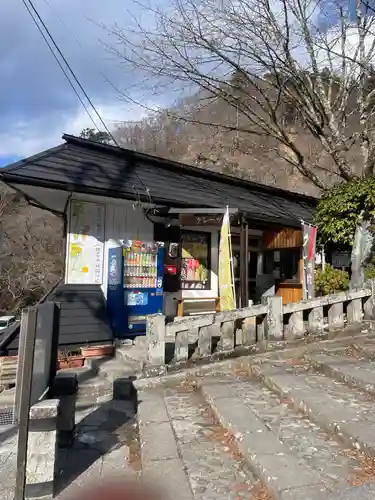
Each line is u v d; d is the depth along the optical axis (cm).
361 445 313
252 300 1183
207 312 1007
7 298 1861
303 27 975
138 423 434
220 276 835
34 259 1928
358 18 993
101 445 402
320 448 327
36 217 2053
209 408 458
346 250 1196
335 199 1037
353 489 254
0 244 1934
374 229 948
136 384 539
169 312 942
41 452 304
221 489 287
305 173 1193
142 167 1012
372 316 710
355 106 1173
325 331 666
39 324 347
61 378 407
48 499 299
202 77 973
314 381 490
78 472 342
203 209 853
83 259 803
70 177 743
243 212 911
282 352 605
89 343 743
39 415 304
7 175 654
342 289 1051
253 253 1220
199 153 1466
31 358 307
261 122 1104
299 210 1292
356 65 1047
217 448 355
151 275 824
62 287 772
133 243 809
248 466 318
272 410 418
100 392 576
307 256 1011
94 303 788
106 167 889
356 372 488
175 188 956
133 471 342
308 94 1027
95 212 823
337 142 1059
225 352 597
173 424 411
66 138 923
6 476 348
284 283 1134
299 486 264
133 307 794
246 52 931
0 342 675
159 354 564
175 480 304
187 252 1005
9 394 586
